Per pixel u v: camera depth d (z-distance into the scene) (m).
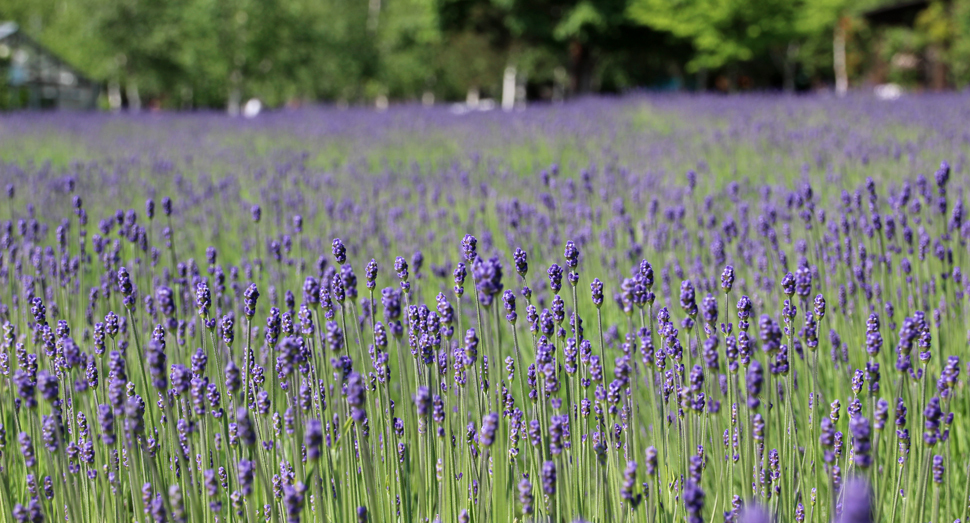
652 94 20.39
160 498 1.85
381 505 2.27
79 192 7.82
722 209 6.27
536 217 5.65
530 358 3.86
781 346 2.06
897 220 4.40
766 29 30.59
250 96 38.44
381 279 5.16
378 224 6.19
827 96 18.17
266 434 2.45
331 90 42.94
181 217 6.98
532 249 5.32
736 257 4.71
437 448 2.34
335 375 2.01
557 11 33.81
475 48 49.62
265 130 16.03
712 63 32.44
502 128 14.41
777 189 6.52
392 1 47.69
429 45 49.19
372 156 12.36
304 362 2.38
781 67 49.34
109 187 8.28
